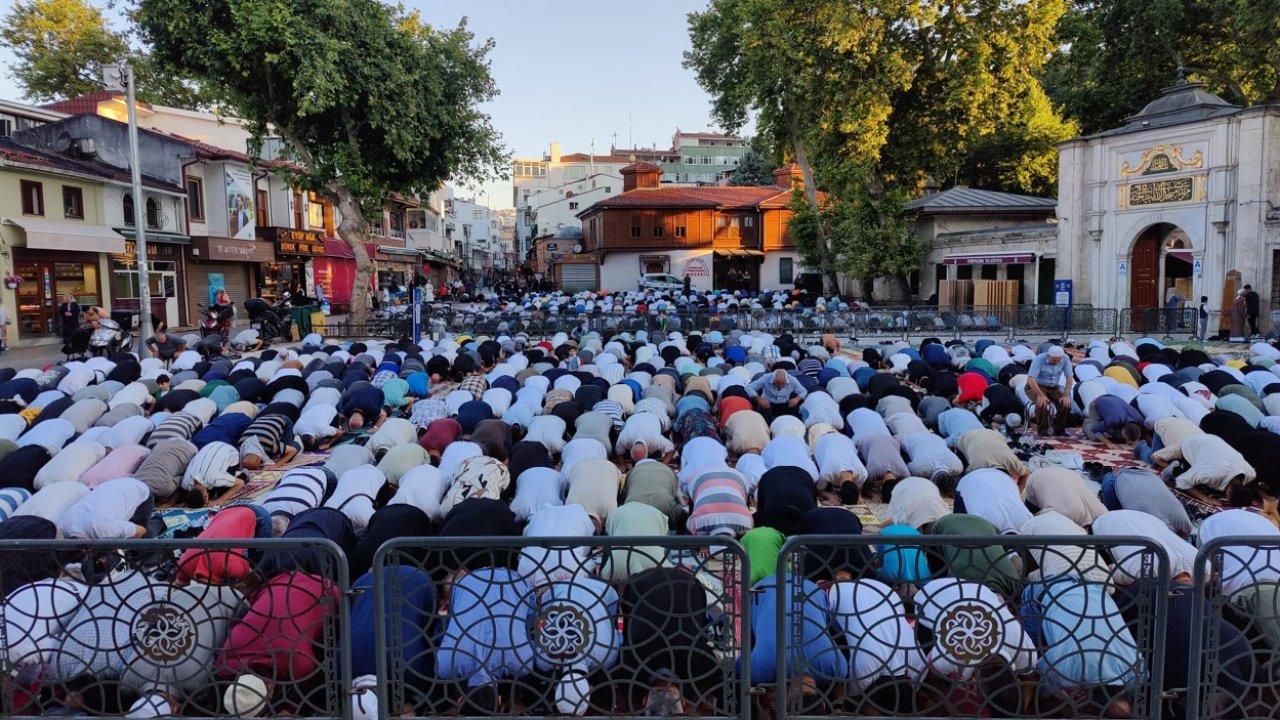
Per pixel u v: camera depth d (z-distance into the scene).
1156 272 24.33
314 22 20.39
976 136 31.47
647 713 3.97
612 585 4.36
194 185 29.42
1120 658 3.85
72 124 25.84
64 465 7.78
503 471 7.35
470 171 24.89
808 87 29.64
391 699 4.01
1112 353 14.77
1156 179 22.80
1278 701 3.80
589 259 47.56
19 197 21.84
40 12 36.31
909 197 32.47
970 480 6.62
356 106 22.16
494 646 3.96
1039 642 4.04
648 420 9.20
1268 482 7.62
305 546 3.85
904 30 28.98
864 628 3.90
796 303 29.62
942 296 29.45
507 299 35.81
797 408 11.02
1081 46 30.31
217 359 15.27
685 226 45.41
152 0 19.94
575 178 78.00
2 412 10.51
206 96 24.77
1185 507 7.57
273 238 32.19
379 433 9.21
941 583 4.35
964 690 3.92
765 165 66.81
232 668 4.04
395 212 45.50
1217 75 28.92
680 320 24.14
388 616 3.96
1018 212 31.88
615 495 6.79
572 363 14.10
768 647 4.26
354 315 24.69
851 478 7.91
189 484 7.92
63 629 3.98
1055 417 11.20
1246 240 20.59
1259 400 10.05
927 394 12.63
